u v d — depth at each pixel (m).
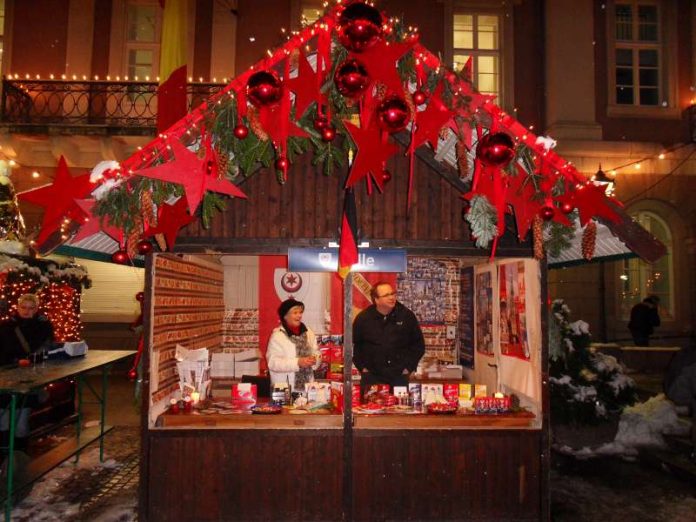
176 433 3.92
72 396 7.09
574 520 4.36
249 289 6.69
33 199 3.25
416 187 4.16
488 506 3.99
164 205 3.55
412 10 12.59
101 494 4.80
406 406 4.33
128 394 9.43
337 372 6.16
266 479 3.94
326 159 3.97
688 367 5.07
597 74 12.78
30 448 6.00
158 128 5.86
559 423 6.23
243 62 12.16
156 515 3.89
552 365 6.32
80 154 11.80
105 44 12.25
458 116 3.54
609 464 5.74
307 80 3.21
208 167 3.33
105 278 12.27
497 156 3.13
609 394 6.24
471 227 3.65
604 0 12.88
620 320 13.11
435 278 6.61
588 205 3.45
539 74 12.82
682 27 13.13
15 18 12.16
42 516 4.31
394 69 3.04
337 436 3.98
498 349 5.08
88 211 3.27
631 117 12.76
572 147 12.27
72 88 11.86
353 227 3.87
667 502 4.73
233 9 12.11
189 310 5.11
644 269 13.27
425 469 3.99
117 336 12.17
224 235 4.07
